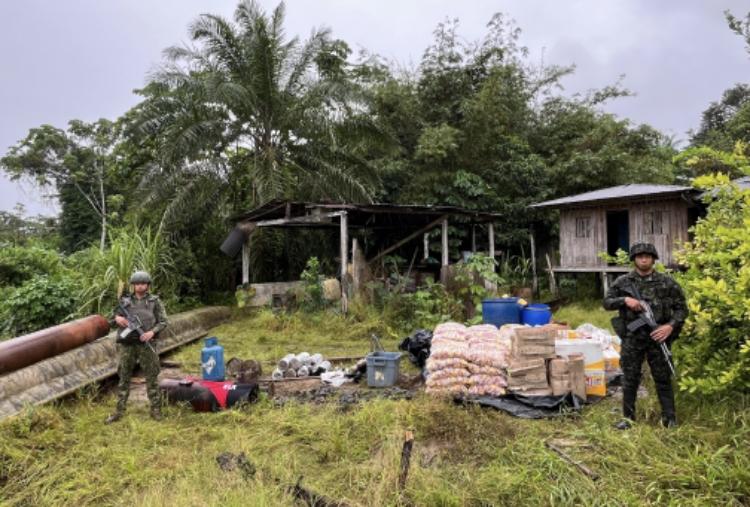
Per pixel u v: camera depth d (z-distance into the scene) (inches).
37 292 348.2
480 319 385.4
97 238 957.8
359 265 471.2
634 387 184.9
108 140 986.1
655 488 139.9
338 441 176.7
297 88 639.8
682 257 220.8
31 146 984.3
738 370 178.1
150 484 158.4
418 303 415.8
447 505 139.6
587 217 565.0
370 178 653.3
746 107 653.9
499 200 694.5
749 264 183.0
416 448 174.1
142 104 637.9
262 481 152.8
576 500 139.0
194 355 337.1
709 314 186.2
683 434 168.6
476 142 715.4
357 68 773.9
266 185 571.8
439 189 673.6
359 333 393.4
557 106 885.8
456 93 755.4
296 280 615.2
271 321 429.4
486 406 206.4
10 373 217.5
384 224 598.9
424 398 215.0
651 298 181.5
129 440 190.9
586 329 300.5
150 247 463.2
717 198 235.1
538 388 212.2
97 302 377.1
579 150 790.5
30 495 155.6
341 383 259.0
